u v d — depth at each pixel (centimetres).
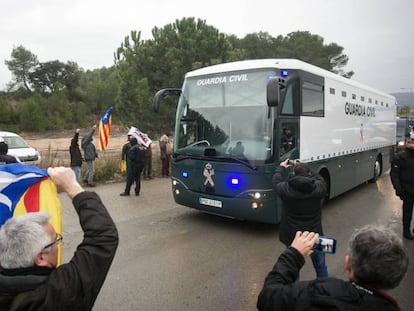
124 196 1030
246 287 462
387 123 1352
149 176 1349
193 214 831
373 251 171
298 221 414
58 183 208
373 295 168
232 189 654
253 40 5619
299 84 689
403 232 664
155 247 611
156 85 1788
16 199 255
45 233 179
